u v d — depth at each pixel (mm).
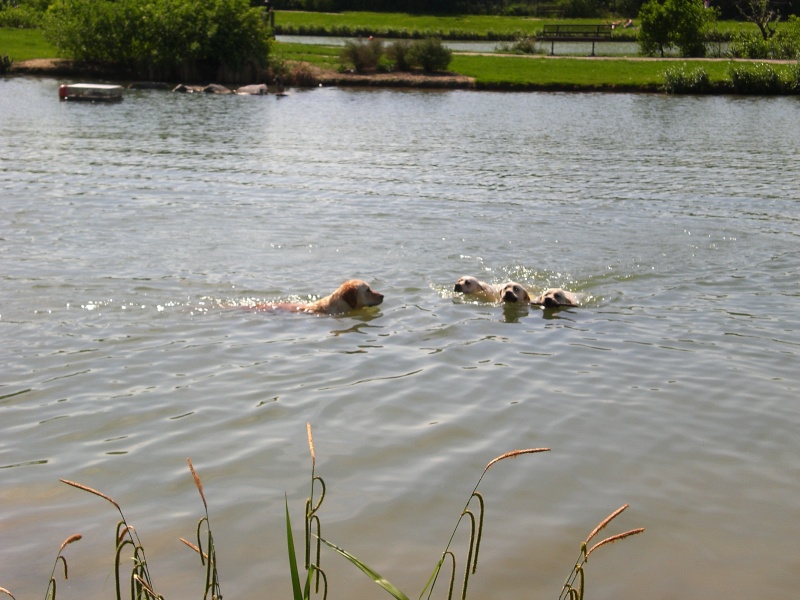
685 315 11023
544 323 10719
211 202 17047
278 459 6965
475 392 8445
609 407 8141
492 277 12633
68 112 32531
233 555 5652
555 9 95250
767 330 10406
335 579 5430
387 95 41781
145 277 12008
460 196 18312
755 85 44219
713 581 5500
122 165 21141
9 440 7262
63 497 6340
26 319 10234
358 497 6391
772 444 7434
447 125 31062
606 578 5496
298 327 10367
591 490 6586
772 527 6148
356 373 8891
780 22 75875
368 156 23672
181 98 38938
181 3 47438
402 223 15727
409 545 5797
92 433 7414
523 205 17516
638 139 28047
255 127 29672
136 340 9719
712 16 57781
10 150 22984
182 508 6203
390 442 7297
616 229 15633
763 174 21656
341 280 12258
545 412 7988
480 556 5676
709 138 28469
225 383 8562
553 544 5844
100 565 5504
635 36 65812
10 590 5223
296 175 20391
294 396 8250
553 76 46562
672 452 7254
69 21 47500
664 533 6027
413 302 11477
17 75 45844
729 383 8758
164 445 7199
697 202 18094
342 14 90688
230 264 12797
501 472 6816
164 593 5227
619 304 11523
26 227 14570
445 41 71438
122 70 47594
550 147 26109
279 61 47844
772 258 13797
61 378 8609
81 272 12102
